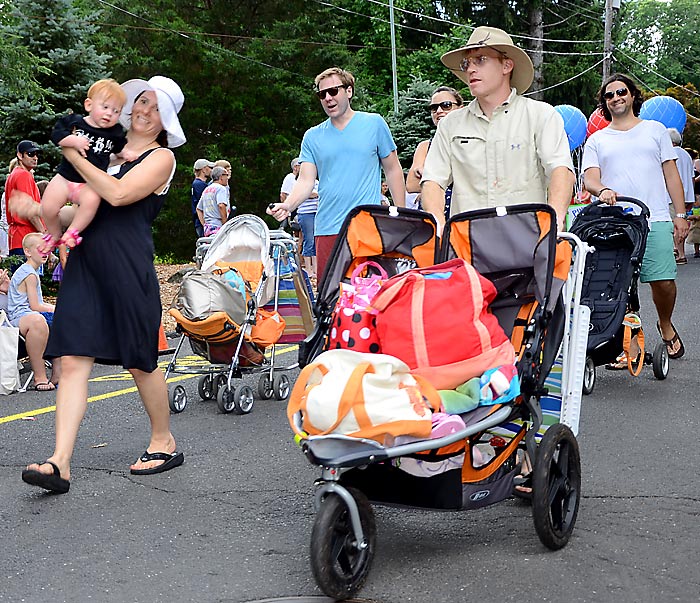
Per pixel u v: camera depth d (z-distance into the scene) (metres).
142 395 5.86
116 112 5.45
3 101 16.45
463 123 5.66
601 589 3.97
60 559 4.45
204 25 33.31
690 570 4.15
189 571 4.29
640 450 6.11
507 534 4.64
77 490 5.52
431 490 4.21
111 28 31.77
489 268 4.76
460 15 49.28
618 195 8.44
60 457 5.42
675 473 5.59
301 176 7.66
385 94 46.47
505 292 4.81
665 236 8.62
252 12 34.06
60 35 17.14
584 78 47.34
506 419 4.32
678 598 3.87
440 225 5.09
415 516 4.93
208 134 32.03
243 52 33.19
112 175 5.55
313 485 5.54
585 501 5.09
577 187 14.52
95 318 5.56
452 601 3.88
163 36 31.70
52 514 5.10
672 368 8.92
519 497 5.04
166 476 5.77
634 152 8.55
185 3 33.72
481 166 5.57
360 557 3.95
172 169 5.71
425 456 4.05
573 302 4.91
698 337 10.46
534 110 5.50
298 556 4.44
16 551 4.57
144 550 4.55
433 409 4.00
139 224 5.65
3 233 11.27
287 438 6.69
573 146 15.20
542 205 4.63
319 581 3.77
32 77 15.02
